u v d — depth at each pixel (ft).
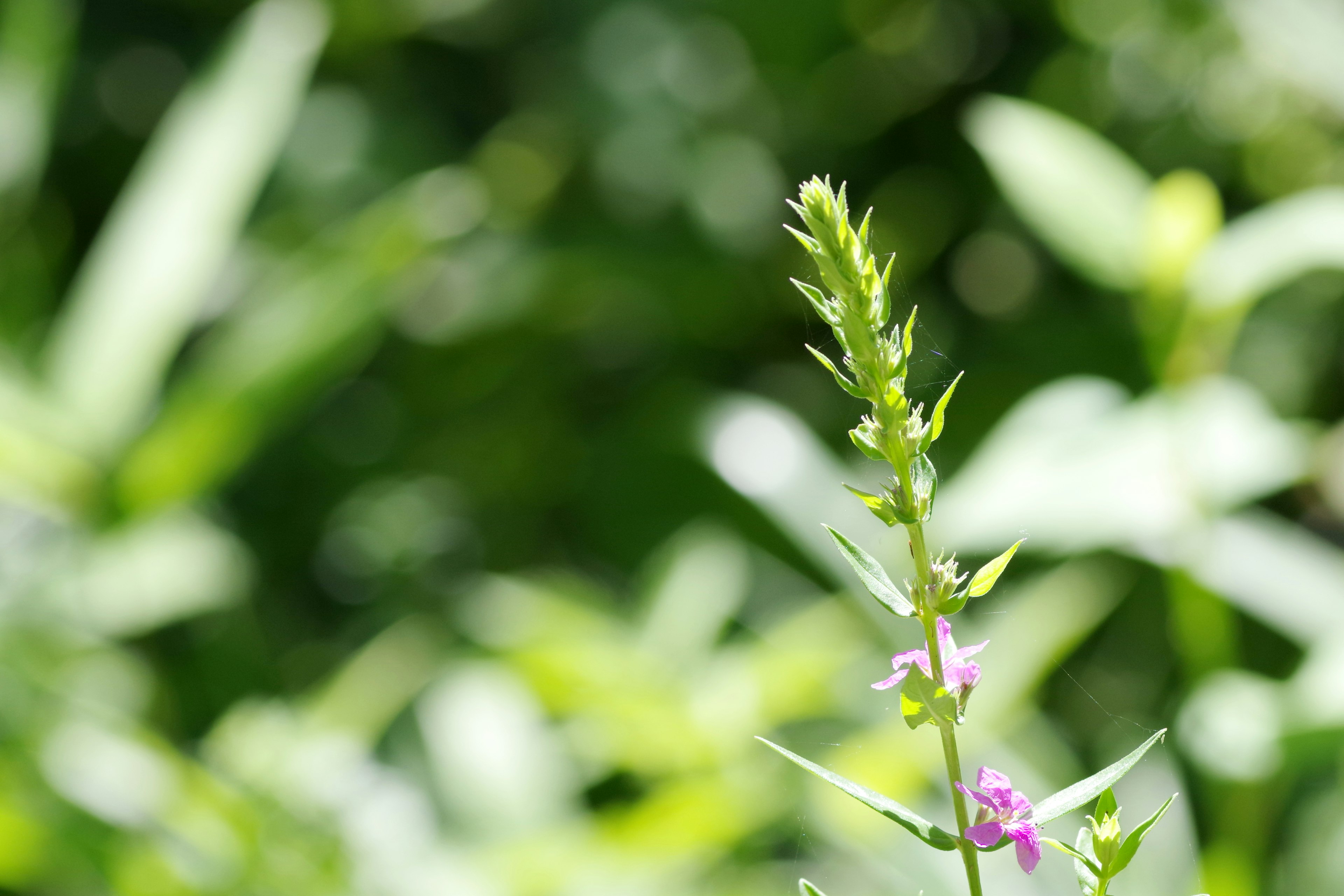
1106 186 7.27
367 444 14.74
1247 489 7.36
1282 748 6.17
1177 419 7.01
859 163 15.39
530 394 15.11
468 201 13.76
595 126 14.80
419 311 14.55
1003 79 15.26
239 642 11.73
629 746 7.80
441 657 10.03
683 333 14.99
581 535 14.39
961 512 7.79
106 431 8.25
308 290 8.59
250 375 8.27
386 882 6.86
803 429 9.29
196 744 11.01
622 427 14.73
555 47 15.34
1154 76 14.94
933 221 15.24
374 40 15.10
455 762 7.73
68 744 7.14
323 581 13.97
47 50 10.51
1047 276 14.79
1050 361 13.65
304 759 7.63
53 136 13.87
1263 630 11.73
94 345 8.43
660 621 8.93
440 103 15.46
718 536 9.57
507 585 10.40
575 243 14.53
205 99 9.19
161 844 6.94
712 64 15.28
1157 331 6.97
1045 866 6.58
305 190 13.80
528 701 8.45
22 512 9.66
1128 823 7.14
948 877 6.54
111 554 9.14
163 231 8.73
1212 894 6.16
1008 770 7.34
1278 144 14.53
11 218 11.01
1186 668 7.76
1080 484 7.34
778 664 7.66
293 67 9.29
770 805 7.33
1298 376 13.57
